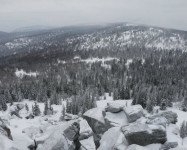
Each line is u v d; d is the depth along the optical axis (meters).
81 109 100.88
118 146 21.73
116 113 35.47
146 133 22.45
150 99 105.19
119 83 169.12
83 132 29.70
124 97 134.88
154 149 22.22
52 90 151.88
